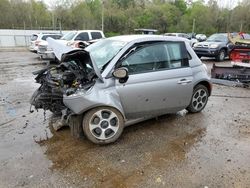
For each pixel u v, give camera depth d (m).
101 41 4.91
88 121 3.88
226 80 8.63
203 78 5.17
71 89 3.92
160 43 4.46
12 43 30.02
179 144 4.09
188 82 4.76
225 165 3.52
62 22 43.16
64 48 4.49
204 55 15.58
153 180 3.18
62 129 4.58
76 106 3.77
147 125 4.79
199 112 5.52
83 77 4.05
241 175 3.30
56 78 4.25
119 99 4.00
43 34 17.19
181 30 50.03
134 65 4.14
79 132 4.07
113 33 43.22
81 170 3.37
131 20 47.31
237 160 3.66
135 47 4.20
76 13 44.25
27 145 4.02
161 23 50.78
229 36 11.77
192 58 5.03
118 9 51.25
